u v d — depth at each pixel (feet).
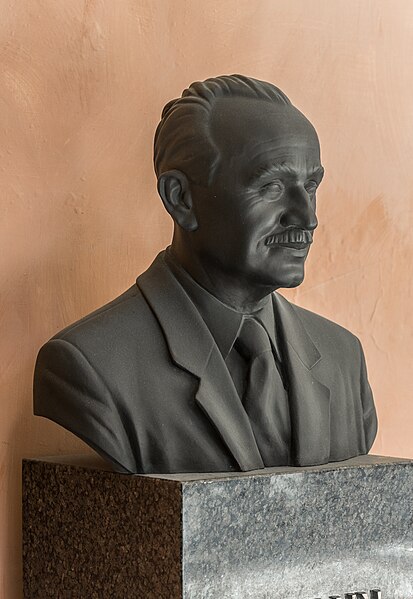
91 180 8.00
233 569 5.91
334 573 6.32
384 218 9.27
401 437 9.27
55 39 7.89
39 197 7.80
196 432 6.14
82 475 6.47
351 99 9.13
